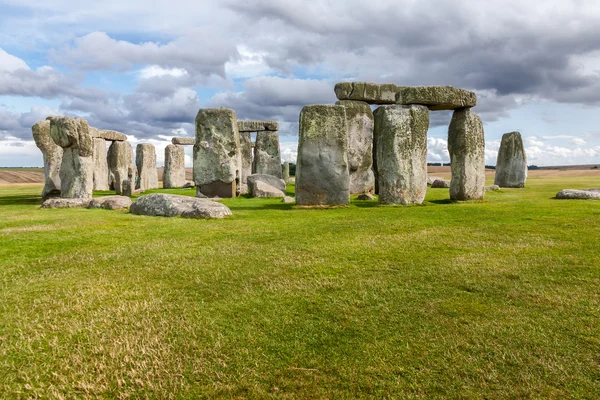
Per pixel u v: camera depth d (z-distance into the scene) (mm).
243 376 3070
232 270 5543
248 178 19203
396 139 12688
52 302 4426
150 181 25766
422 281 4973
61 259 6117
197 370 3146
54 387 2975
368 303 4320
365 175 18234
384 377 3037
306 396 2842
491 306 4199
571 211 10586
